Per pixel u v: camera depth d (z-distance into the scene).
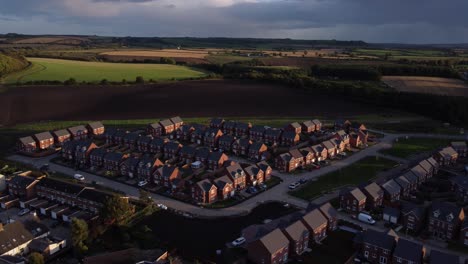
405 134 179.12
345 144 155.25
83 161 134.62
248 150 145.12
